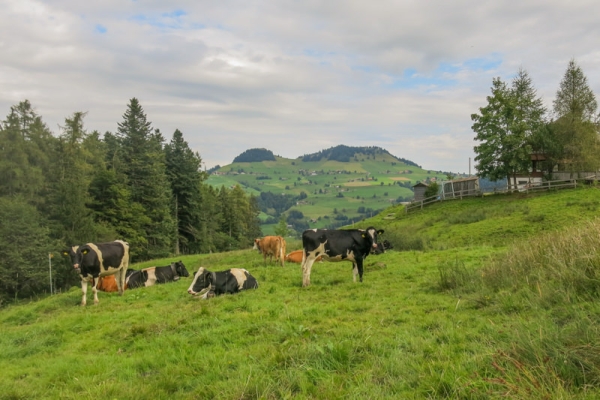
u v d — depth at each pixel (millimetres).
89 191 45031
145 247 48500
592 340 5164
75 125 44906
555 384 4445
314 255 13469
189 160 58688
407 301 9914
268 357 6367
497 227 33562
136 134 51219
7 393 5770
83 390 5836
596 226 9695
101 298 15062
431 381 4996
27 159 41844
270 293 12469
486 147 51312
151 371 6621
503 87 51688
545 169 56875
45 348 8758
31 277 32031
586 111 52719
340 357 6051
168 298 13680
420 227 42344
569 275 8039
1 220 32375
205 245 60938
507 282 9578
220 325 8820
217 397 5176
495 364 4844
